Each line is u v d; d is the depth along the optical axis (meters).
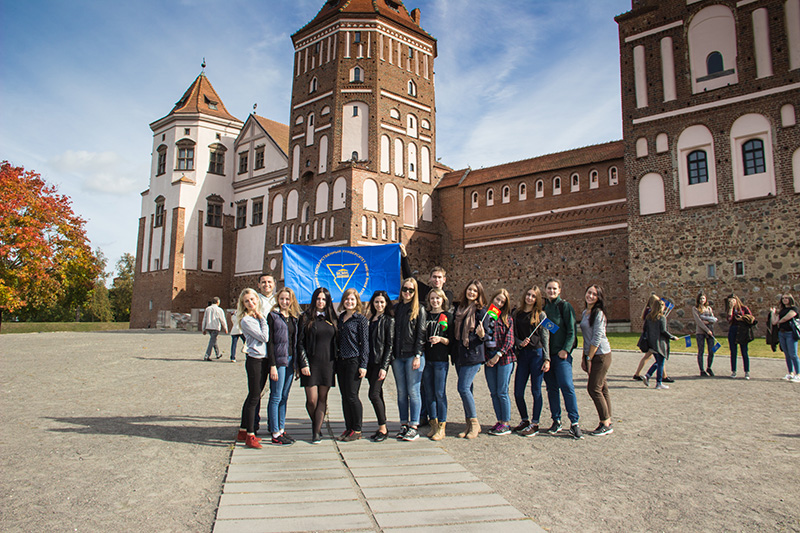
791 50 23.67
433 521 4.38
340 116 37.44
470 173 39.53
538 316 7.76
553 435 7.63
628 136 27.78
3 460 6.07
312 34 40.00
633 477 5.60
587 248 32.06
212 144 48.69
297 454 6.61
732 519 4.44
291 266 11.53
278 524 4.30
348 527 4.25
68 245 40.50
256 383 7.03
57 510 4.61
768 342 12.95
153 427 7.88
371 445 7.12
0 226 34.91
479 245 37.44
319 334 7.36
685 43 26.50
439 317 7.69
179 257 45.88
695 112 25.92
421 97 40.28
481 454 6.62
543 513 4.59
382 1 40.72
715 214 24.95
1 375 13.45
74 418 8.40
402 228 37.75
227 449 6.82
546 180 34.41
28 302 38.53
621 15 28.42
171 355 19.11
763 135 24.06
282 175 44.84
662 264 26.22
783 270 23.02
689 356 17.53
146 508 4.69
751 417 8.45
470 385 7.56
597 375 7.55
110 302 84.19
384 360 7.46
